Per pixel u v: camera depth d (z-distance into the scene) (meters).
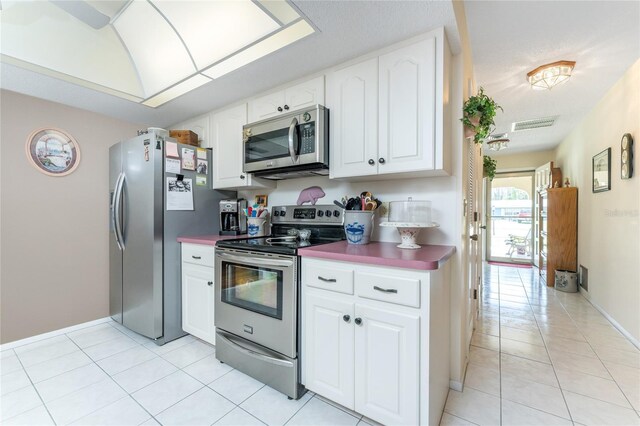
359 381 1.39
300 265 1.60
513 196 6.04
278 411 1.52
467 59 1.96
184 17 1.80
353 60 1.78
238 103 2.44
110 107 2.55
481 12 1.80
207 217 2.58
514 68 2.48
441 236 1.79
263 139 2.16
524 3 1.73
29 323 2.31
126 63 2.21
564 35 2.03
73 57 1.96
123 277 2.51
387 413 1.31
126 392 1.68
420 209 1.71
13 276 2.24
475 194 2.57
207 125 2.69
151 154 2.22
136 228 2.34
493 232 6.26
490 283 4.37
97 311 2.69
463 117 1.73
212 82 2.11
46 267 2.39
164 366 1.96
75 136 2.56
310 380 1.57
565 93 2.97
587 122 3.52
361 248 1.63
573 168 4.13
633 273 2.41
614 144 2.80
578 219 3.94
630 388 1.73
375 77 1.68
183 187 2.40
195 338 2.39
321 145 1.85
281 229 2.43
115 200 2.45
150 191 2.23
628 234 2.51
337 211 2.10
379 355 1.33
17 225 2.26
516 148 5.28
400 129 1.60
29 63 1.84
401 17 1.41
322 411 1.52
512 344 2.33
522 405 1.58
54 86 2.14
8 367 1.95
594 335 2.50
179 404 1.58
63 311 2.48
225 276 1.96
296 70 1.94
